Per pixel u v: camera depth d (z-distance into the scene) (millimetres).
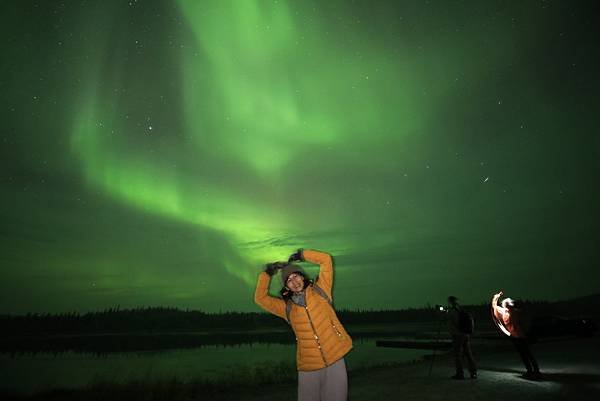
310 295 3291
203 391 9000
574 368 8898
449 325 8531
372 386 7965
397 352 21734
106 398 9266
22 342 71750
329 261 3443
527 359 7930
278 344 44000
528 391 6621
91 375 19938
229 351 33375
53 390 11898
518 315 8055
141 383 11281
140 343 58531
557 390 6578
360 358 18781
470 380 8047
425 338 32562
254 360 23344
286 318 3369
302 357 3205
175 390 9312
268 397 7496
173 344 51969
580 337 18531
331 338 3188
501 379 7973
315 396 3170
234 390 8766
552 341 17469
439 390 7145
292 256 3453
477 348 16250
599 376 7672
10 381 17875
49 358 33750
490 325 43188
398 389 7457
